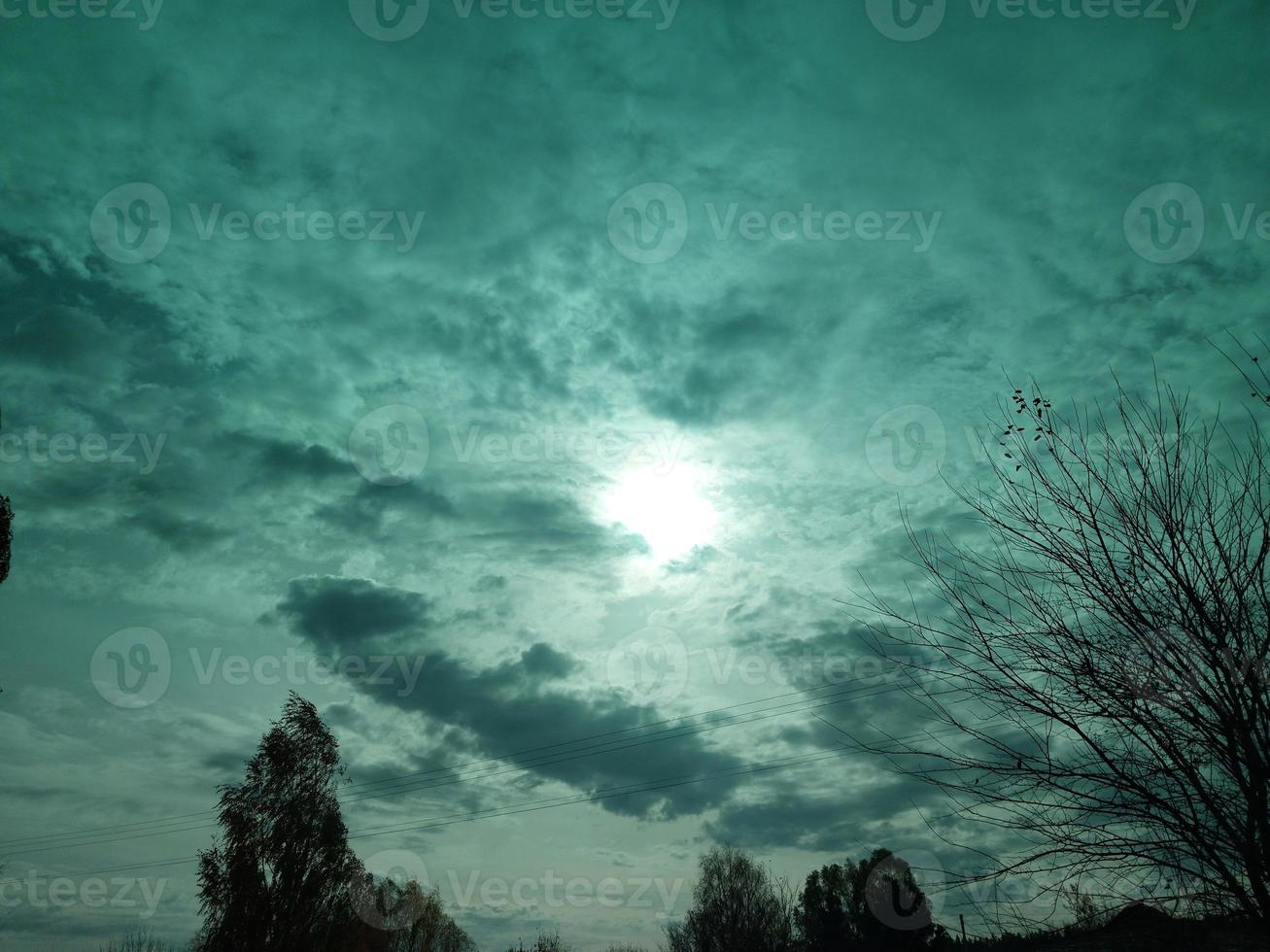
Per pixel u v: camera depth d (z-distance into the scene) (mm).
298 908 27453
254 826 28438
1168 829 5012
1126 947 4844
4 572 17391
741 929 41875
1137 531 5566
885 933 30594
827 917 36719
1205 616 5191
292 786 29453
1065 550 5812
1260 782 4871
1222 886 4809
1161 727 5188
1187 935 4871
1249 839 4848
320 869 28484
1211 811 4930
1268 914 4691
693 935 44062
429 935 39531
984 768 5684
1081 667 5484
